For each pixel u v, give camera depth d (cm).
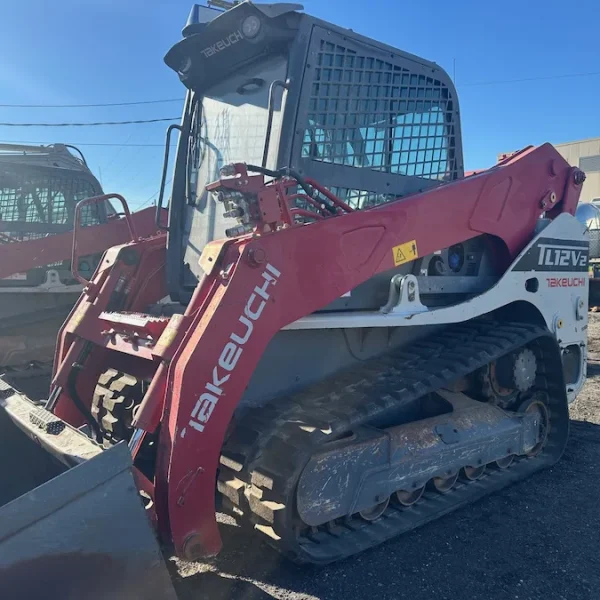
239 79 362
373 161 356
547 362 436
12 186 691
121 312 369
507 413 407
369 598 275
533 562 308
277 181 292
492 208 394
